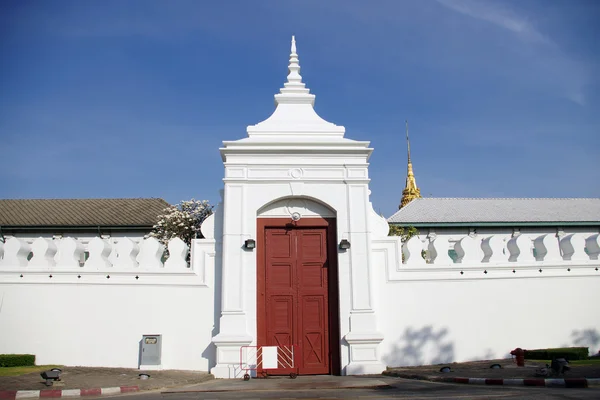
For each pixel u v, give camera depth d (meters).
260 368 13.31
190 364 13.80
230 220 14.12
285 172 14.42
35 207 37.59
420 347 14.06
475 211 38.00
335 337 13.80
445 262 14.71
